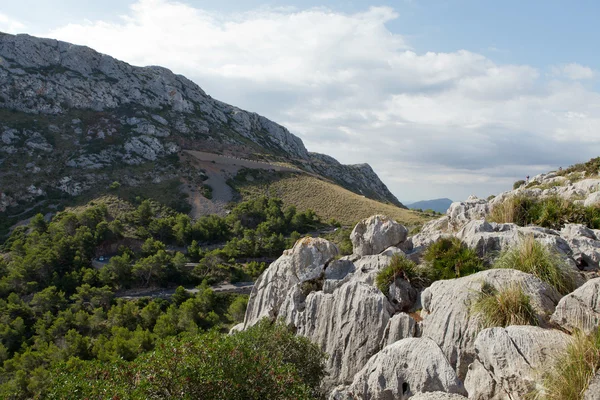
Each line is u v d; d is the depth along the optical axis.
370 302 11.38
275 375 8.52
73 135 143.00
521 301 8.13
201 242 101.62
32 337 56.69
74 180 121.75
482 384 7.35
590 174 28.66
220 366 8.34
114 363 10.54
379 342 10.75
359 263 14.39
